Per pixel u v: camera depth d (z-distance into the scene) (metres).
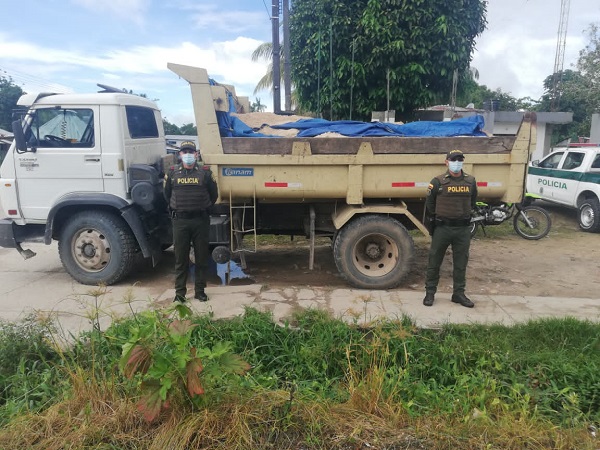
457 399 3.26
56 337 4.10
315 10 9.09
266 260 7.16
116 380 3.25
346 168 5.30
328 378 3.73
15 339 3.87
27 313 4.80
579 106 23.94
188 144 4.82
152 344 2.82
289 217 6.17
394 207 5.46
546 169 11.30
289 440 2.84
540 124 19.52
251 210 5.90
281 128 5.64
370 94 9.30
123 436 2.79
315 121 5.70
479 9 8.95
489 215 7.61
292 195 5.37
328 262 7.05
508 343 4.04
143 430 2.83
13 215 5.72
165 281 6.11
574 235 9.45
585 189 9.84
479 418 2.97
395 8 8.62
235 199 5.50
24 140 5.50
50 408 3.04
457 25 8.68
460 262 4.92
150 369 2.67
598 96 21.81
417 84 9.09
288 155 5.22
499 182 5.43
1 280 6.08
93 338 3.79
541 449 2.80
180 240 4.95
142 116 6.21
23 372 3.58
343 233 5.46
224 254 5.42
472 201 4.85
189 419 2.77
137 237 5.60
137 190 5.49
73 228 5.67
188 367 2.68
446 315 4.66
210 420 2.77
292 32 9.63
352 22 8.91
